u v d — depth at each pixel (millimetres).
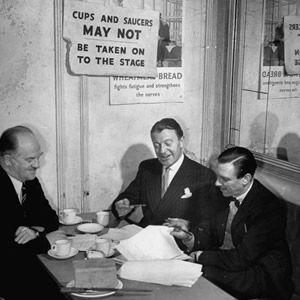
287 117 3344
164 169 2979
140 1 3209
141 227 2865
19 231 2398
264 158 3148
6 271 2441
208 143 3568
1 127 2957
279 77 3344
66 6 2980
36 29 2947
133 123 3334
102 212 2742
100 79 3180
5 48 2889
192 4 3367
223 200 2729
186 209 2896
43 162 3105
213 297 1900
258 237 2377
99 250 2240
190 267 2094
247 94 3430
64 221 2770
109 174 3320
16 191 2652
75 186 3234
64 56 3047
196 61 3459
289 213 2725
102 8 3080
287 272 2402
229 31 3365
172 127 2906
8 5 2855
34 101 3016
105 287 1941
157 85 3355
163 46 3328
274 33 3334
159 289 1952
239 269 2346
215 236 2658
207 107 3525
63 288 1930
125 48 3189
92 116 3197
